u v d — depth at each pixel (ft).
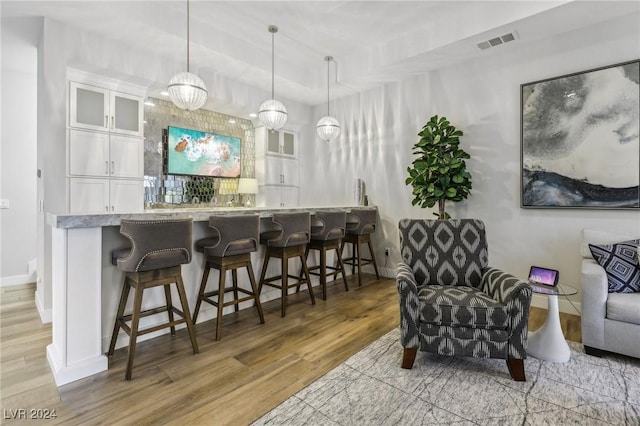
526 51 11.06
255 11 10.66
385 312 10.41
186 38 10.76
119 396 5.94
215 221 8.25
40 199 10.42
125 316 7.54
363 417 5.36
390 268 15.35
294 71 14.79
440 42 11.25
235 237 8.52
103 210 11.18
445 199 12.12
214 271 9.78
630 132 9.17
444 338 6.57
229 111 15.88
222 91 13.98
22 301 11.37
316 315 10.14
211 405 5.70
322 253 11.84
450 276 8.20
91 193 10.88
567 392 6.00
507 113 11.56
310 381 6.45
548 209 10.68
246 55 12.70
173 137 14.66
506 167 11.60
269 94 16.03
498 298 6.78
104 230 7.54
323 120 14.01
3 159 13.41
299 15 10.92
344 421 5.27
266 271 11.44
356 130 16.65
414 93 14.29
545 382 6.33
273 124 11.93
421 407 5.60
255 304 9.95
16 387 6.17
